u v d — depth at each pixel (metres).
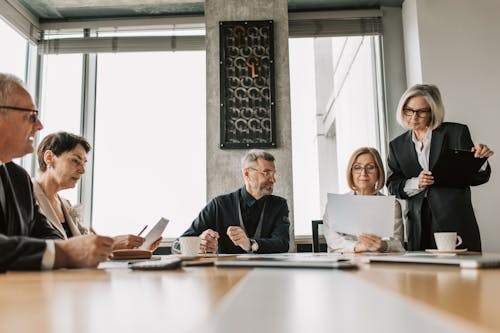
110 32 3.97
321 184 3.77
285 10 3.55
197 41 3.85
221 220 2.33
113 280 0.57
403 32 3.74
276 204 2.36
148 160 3.83
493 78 3.35
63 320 0.25
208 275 0.63
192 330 0.22
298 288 0.43
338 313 0.27
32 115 1.42
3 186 1.31
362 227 1.77
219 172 3.35
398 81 3.72
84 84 3.90
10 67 3.60
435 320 0.24
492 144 3.28
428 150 2.34
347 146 3.90
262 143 3.38
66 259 0.88
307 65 3.88
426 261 0.82
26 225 1.38
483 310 0.27
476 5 3.42
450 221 2.22
